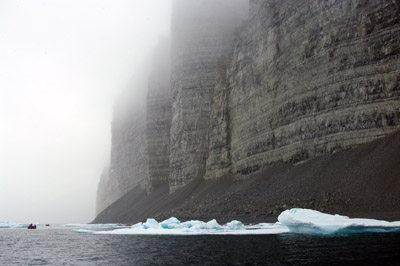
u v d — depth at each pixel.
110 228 83.81
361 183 42.62
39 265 25.03
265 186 58.47
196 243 30.89
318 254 21.52
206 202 69.94
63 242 42.22
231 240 31.14
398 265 17.61
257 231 37.53
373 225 29.33
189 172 96.25
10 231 82.44
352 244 24.09
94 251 30.89
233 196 63.00
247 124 73.38
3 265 25.56
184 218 65.25
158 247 29.97
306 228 32.19
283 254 22.33
